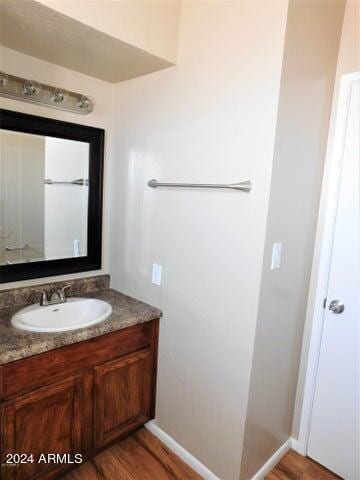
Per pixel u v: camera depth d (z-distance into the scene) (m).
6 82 1.63
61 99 1.81
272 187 1.42
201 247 1.69
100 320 1.73
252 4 1.41
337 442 1.83
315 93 1.56
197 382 1.78
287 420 1.94
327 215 1.76
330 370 1.82
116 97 2.12
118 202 2.18
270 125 1.39
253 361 1.54
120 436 1.93
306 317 1.89
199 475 1.79
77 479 1.72
